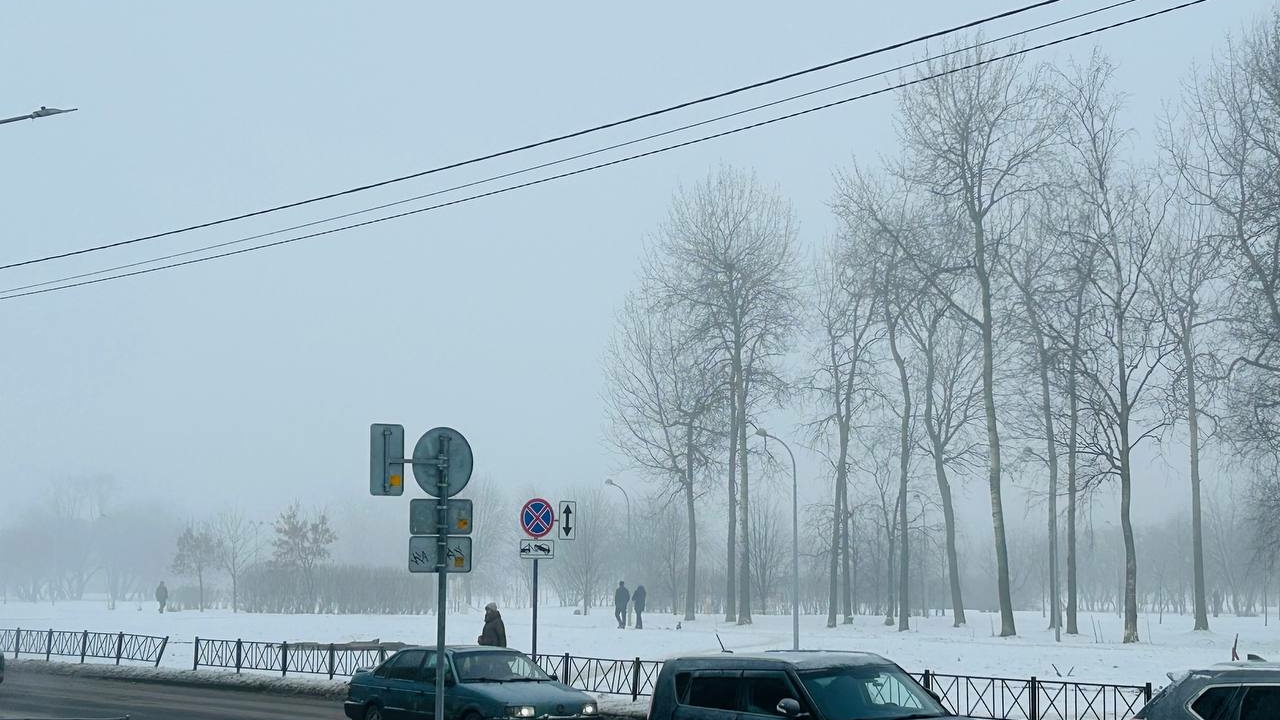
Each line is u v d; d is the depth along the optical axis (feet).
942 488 190.80
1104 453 151.43
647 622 194.08
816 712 39.42
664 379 203.31
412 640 144.97
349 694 69.62
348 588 246.27
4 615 239.91
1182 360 159.53
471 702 62.75
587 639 142.82
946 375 197.57
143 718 76.64
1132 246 156.66
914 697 41.29
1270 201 137.90
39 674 117.19
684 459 202.59
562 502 85.35
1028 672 100.78
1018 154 159.94
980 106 160.45
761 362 190.19
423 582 262.47
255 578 266.77
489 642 89.10
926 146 162.40
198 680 105.40
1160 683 90.12
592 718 63.62
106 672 113.39
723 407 190.29
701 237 192.75
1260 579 329.72
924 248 165.78
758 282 188.14
